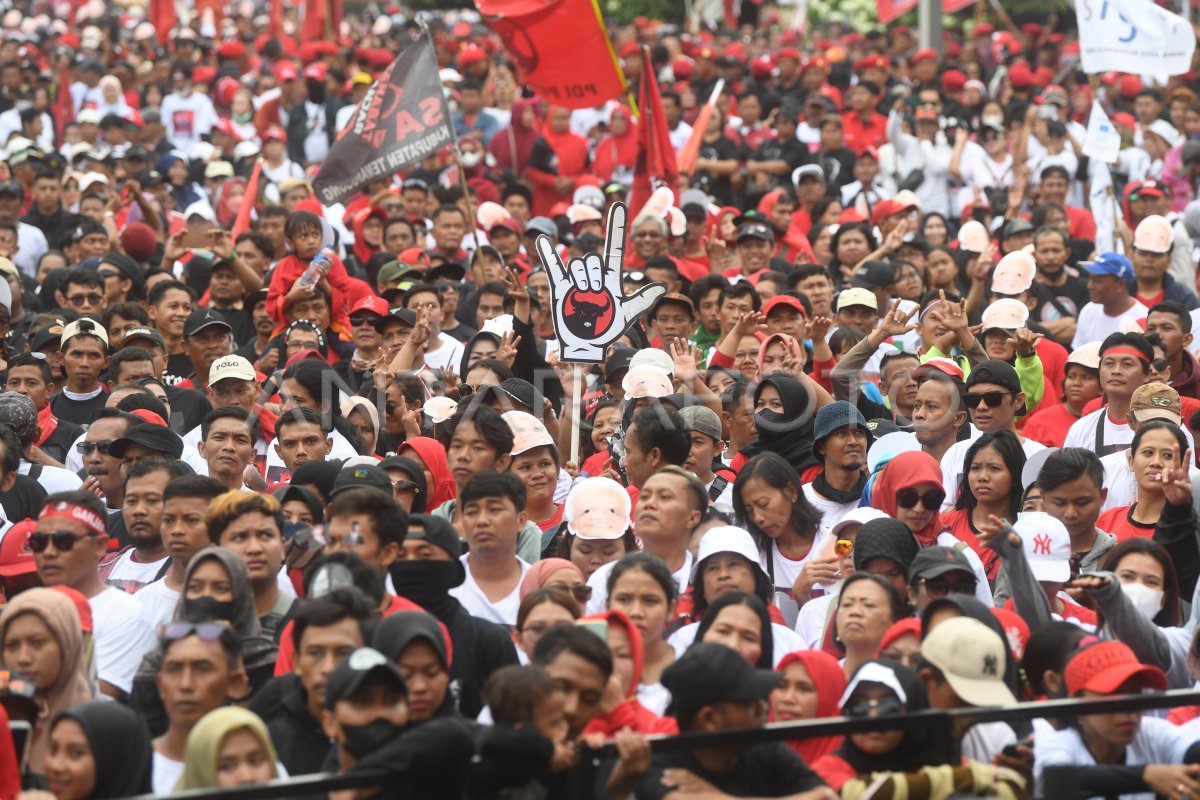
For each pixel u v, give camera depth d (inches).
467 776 410.0
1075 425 800.9
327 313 1000.2
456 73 2055.9
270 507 554.9
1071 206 1544.0
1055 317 1098.7
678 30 2564.0
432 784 402.3
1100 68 1291.8
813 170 1478.8
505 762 407.8
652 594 519.2
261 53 2308.1
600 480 623.5
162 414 775.1
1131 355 773.9
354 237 1380.4
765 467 643.5
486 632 532.4
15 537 607.2
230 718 412.2
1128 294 1048.2
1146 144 1689.2
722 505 666.8
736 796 427.5
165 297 975.0
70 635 479.8
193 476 593.6
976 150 1585.9
